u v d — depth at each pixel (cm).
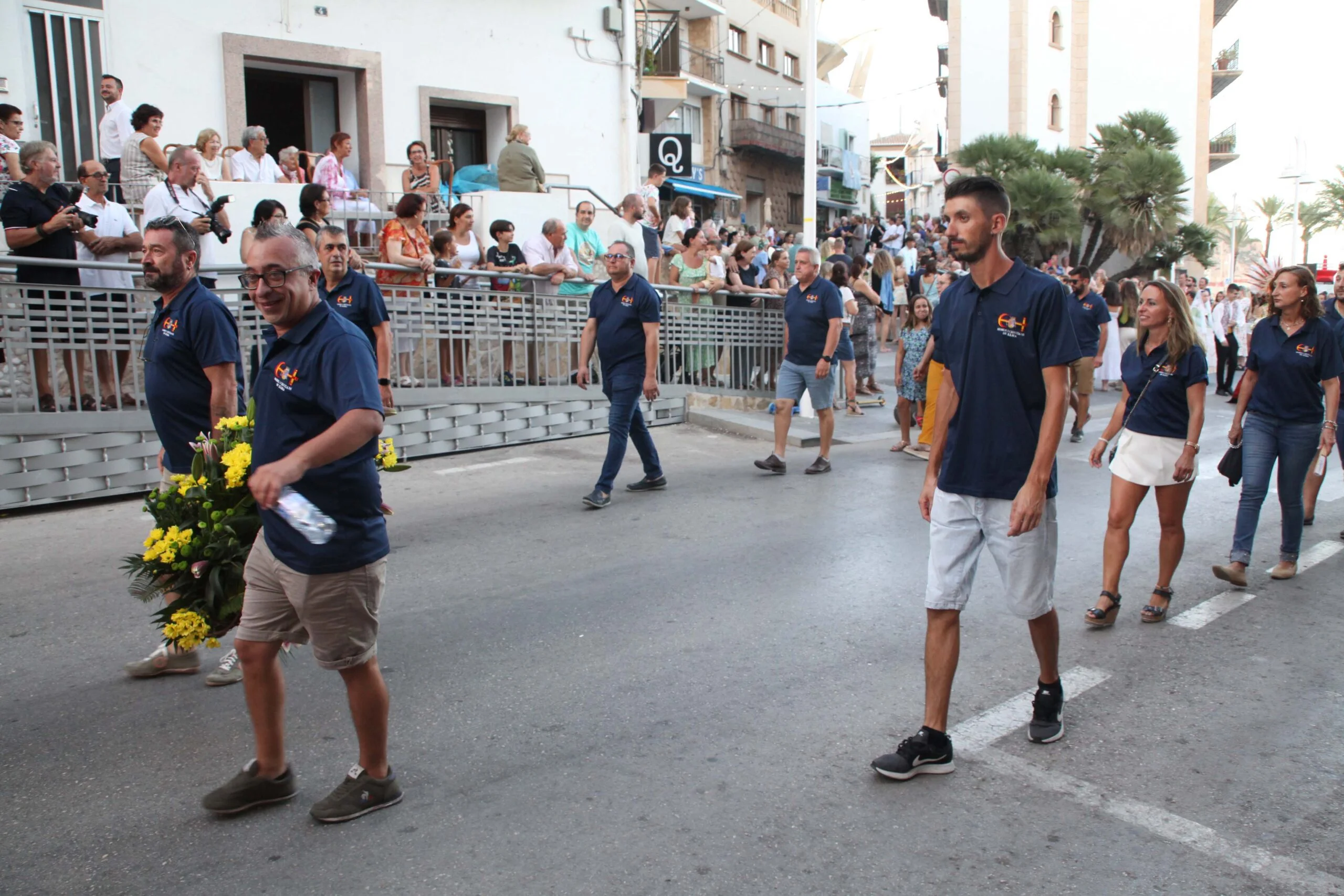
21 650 498
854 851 326
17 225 745
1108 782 373
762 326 1291
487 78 1451
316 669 471
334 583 319
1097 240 2994
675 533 714
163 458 466
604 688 453
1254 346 620
